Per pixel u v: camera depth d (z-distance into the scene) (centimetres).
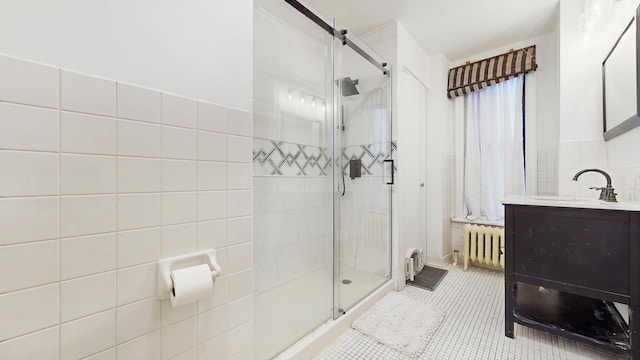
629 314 122
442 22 234
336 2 208
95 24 74
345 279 213
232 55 107
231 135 106
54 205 67
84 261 72
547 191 249
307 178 219
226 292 104
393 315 175
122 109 78
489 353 141
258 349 132
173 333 90
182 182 92
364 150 228
